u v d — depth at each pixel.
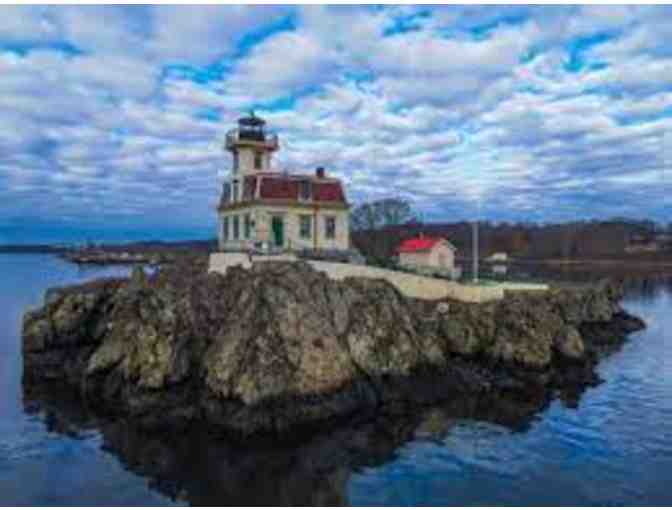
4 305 80.88
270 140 56.12
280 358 31.75
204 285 38.59
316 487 24.22
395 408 33.44
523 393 36.72
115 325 38.28
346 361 34.03
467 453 27.64
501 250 177.50
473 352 40.66
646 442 28.97
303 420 30.52
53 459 27.03
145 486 24.31
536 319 42.66
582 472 25.56
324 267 42.50
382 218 106.94
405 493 23.66
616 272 141.12
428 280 44.66
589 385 38.94
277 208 50.56
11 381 40.06
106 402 34.44
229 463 26.53
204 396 31.77
